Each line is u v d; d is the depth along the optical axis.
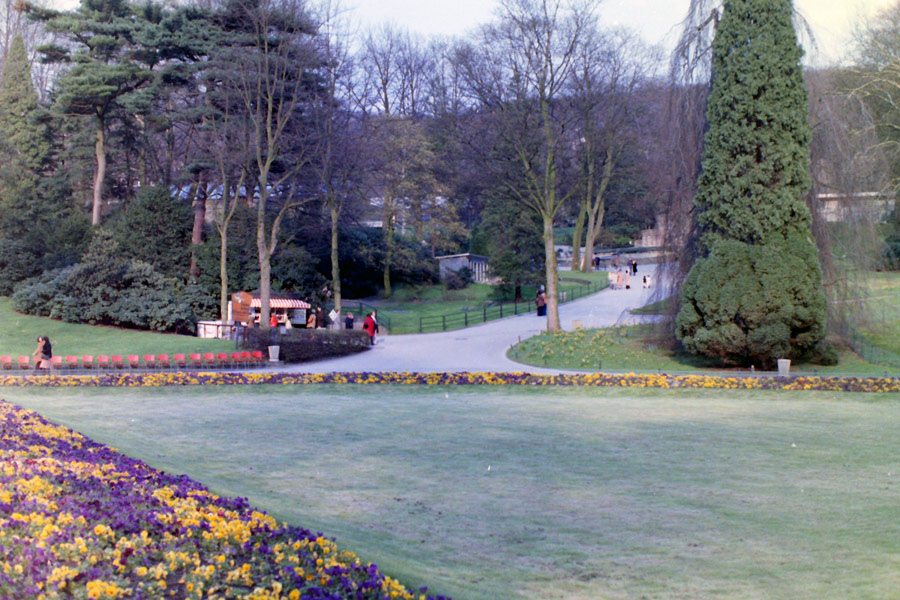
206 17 46.19
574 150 40.03
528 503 11.58
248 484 12.57
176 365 30.56
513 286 57.28
